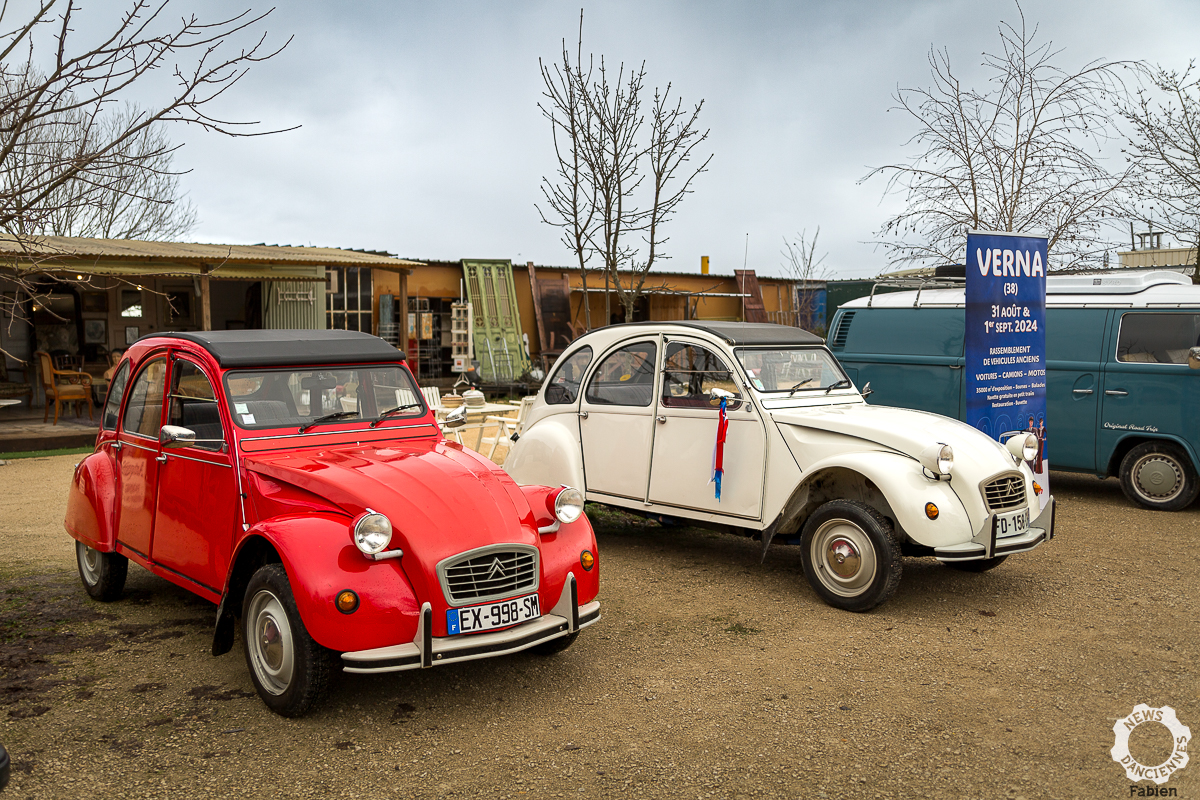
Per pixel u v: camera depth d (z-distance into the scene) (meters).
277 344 4.95
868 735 3.84
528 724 3.98
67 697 4.24
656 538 7.89
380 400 5.21
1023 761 3.59
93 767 3.53
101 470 5.64
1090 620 5.44
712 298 25.59
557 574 4.30
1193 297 8.70
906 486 5.39
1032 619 5.46
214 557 4.59
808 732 3.88
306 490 4.21
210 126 4.62
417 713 4.09
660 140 10.93
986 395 7.05
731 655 4.86
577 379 7.36
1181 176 12.87
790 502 5.93
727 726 3.95
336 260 16.42
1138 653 4.85
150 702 4.18
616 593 6.09
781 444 5.97
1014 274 7.26
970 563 6.53
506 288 21.61
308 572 3.76
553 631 4.13
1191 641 5.05
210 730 3.88
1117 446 9.04
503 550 4.03
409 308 20.72
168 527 4.98
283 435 4.67
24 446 12.95
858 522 5.51
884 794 3.33
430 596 3.84
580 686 4.43
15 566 6.71
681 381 6.56
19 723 3.94
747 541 7.78
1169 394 8.63
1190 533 7.83
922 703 4.19
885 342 10.59
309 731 3.88
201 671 4.58
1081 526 8.15
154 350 5.33
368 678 4.53
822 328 26.84
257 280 16.86
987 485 5.57
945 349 10.05
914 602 5.83
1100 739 3.79
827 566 5.73
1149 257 17.69
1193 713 4.05
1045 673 4.56
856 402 6.77
